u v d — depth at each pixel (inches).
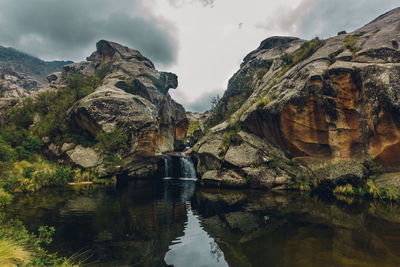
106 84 1685.5
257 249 277.9
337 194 748.6
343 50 928.9
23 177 755.4
